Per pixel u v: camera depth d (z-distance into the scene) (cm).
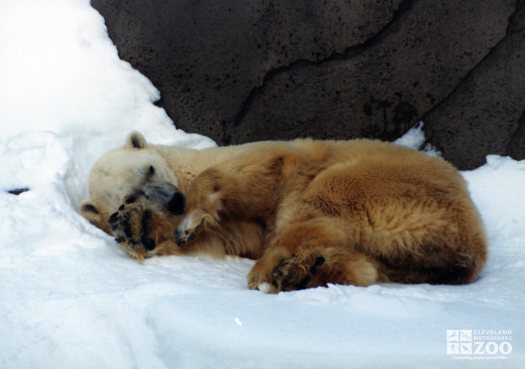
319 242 941
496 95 1334
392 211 976
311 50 1375
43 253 999
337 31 1357
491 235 1214
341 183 1014
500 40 1313
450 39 1329
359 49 1362
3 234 1004
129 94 1417
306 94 1396
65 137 1300
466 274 975
